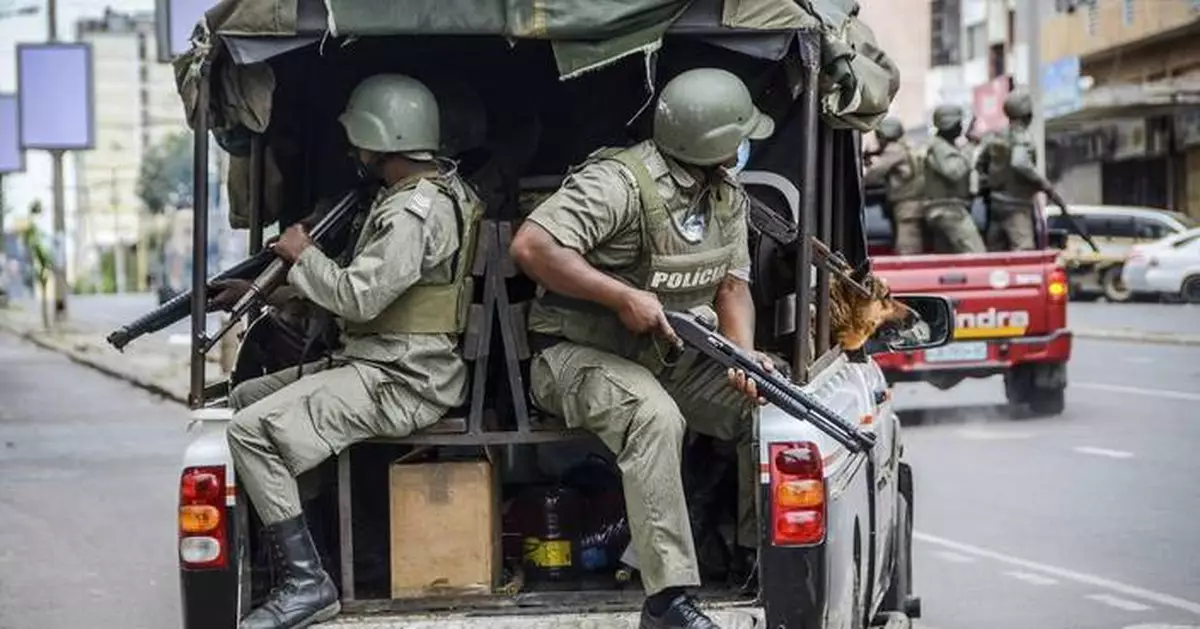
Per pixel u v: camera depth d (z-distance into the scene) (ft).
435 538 25.94
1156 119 194.29
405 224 25.21
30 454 75.25
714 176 25.46
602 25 25.17
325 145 31.58
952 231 72.95
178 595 45.52
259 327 28.78
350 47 28.91
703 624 24.18
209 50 25.13
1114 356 108.47
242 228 34.06
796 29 25.16
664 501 24.40
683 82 24.94
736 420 25.86
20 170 220.84
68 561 50.19
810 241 25.50
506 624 25.05
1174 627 38.78
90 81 175.94
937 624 39.27
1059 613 40.27
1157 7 182.50
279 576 25.49
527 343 25.90
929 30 239.71
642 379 24.88
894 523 35.22
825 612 24.29
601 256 25.25
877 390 31.89
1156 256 161.38
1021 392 74.90
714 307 26.68
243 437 24.89
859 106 28.07
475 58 29.89
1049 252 71.92
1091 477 59.57
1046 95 192.34
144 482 66.28
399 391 25.49
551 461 29.19
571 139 31.32
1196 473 60.08
